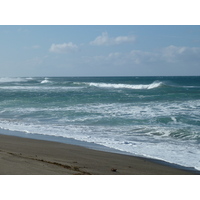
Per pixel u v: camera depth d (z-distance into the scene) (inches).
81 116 719.7
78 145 434.9
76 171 257.4
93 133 534.9
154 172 302.8
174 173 303.7
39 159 294.0
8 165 237.8
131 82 3043.8
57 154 359.6
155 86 1798.7
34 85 2292.1
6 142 434.9
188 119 649.6
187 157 375.2
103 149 411.8
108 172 280.5
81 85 2258.9
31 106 928.3
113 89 1722.4
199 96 1170.6
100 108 841.5
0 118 725.3
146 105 895.7
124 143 454.3
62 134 525.3
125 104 927.7
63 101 1034.7
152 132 536.7
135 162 344.2
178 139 483.8
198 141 468.4
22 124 636.7
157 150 410.0
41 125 621.9
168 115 701.9
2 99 1146.0
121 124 615.5
